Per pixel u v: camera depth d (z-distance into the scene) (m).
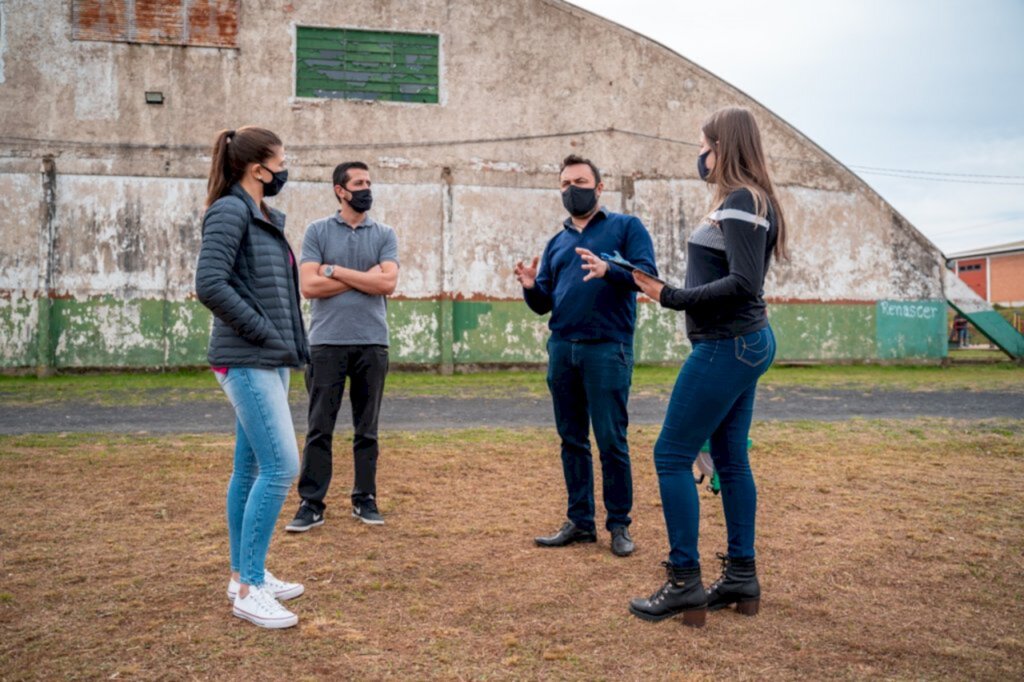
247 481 3.04
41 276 14.20
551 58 16.31
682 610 2.87
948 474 5.48
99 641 2.66
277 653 2.58
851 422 8.13
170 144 14.84
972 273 48.41
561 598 3.14
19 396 10.44
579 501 3.92
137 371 14.58
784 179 17.27
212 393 10.98
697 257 2.97
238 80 15.14
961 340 27.66
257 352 2.83
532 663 2.54
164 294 14.70
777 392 11.45
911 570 3.48
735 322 2.86
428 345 15.62
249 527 2.85
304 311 15.03
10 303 14.18
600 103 16.48
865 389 11.91
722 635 2.79
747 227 2.77
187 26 14.97
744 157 2.93
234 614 2.90
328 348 4.18
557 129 16.30
